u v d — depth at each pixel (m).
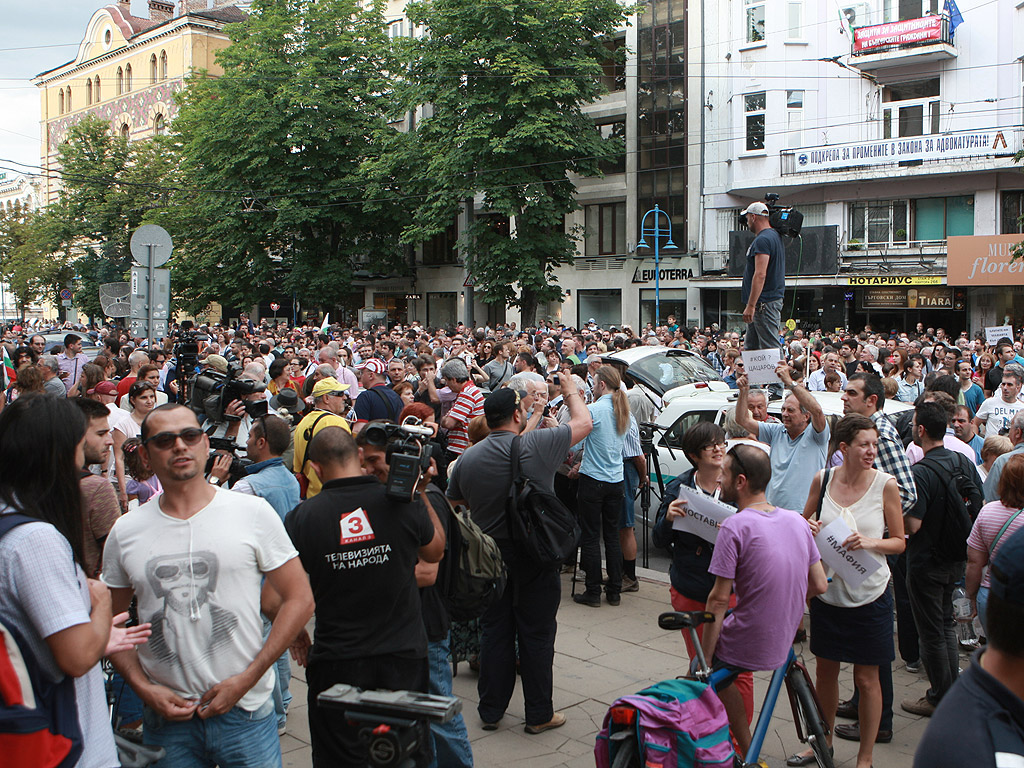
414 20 31.95
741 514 4.29
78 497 2.84
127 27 56.97
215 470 4.96
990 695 1.87
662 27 32.78
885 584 4.71
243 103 36.34
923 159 25.78
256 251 38.47
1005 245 24.30
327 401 7.31
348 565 3.71
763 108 29.91
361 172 35.06
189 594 3.28
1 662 2.46
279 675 5.33
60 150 48.88
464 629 5.98
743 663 4.25
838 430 4.89
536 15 30.39
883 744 5.09
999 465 6.18
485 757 4.92
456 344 16.55
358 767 3.67
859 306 28.36
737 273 30.33
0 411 2.80
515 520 5.01
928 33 25.88
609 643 6.68
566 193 31.81
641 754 3.63
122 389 9.80
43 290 52.91
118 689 4.36
